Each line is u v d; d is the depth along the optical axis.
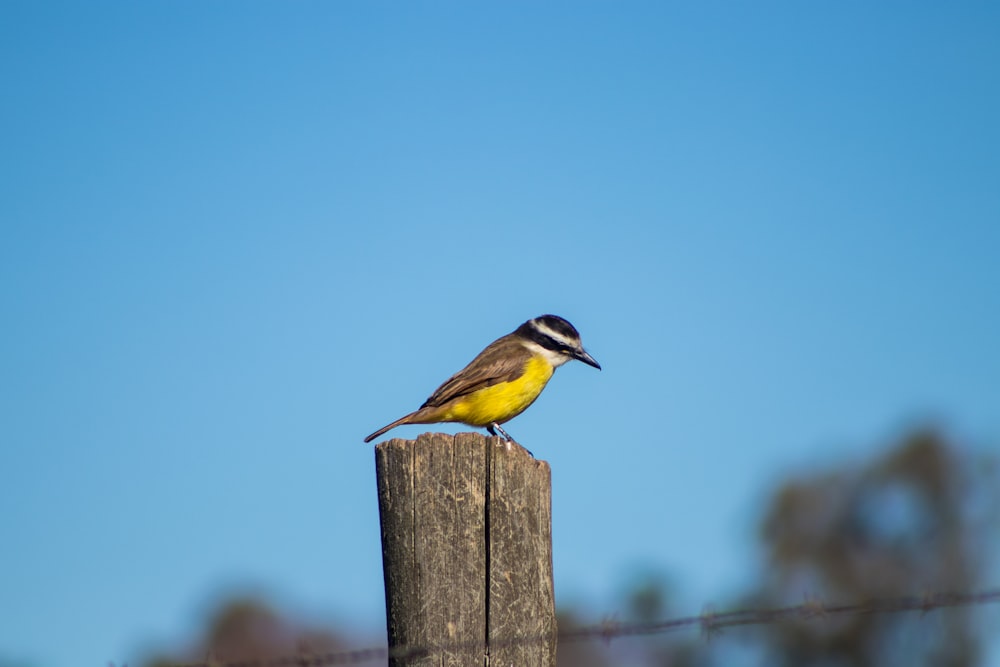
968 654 27.12
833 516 29.38
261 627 22.56
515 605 7.90
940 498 29.20
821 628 27.33
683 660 23.12
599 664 21.47
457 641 7.82
